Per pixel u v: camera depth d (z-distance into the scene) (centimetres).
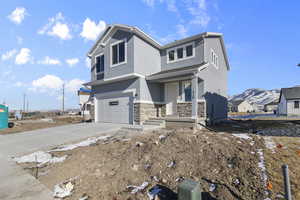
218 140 499
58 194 351
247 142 495
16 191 368
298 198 255
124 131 923
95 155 538
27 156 640
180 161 410
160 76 1062
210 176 346
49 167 510
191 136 531
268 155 404
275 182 300
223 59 1569
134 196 317
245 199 271
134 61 1118
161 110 1278
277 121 1505
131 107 1182
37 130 1186
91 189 359
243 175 331
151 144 524
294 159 379
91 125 1239
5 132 1177
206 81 1102
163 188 331
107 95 1377
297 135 648
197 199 247
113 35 1277
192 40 1170
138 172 400
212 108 1198
